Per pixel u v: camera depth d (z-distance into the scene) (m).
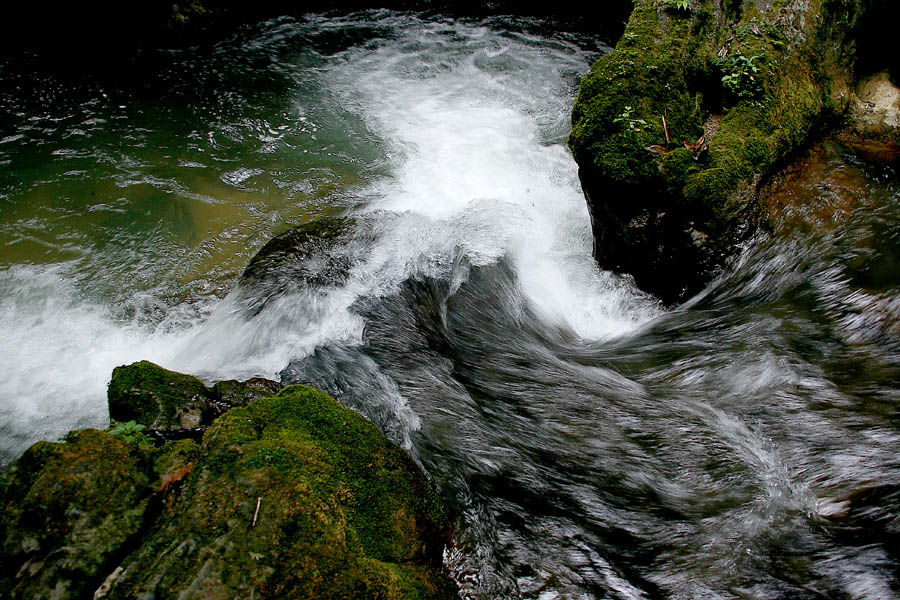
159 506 2.65
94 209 6.76
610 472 3.81
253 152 7.95
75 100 8.68
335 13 11.87
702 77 5.82
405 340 5.11
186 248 6.36
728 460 3.81
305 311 5.31
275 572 2.38
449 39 11.08
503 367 4.91
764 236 5.27
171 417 3.72
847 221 5.36
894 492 3.34
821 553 3.10
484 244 6.27
